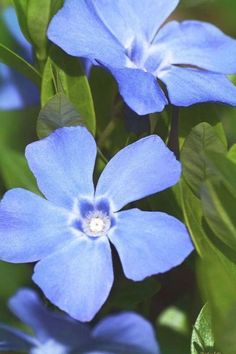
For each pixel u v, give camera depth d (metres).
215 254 0.21
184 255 0.20
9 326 0.21
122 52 0.23
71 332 0.20
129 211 0.21
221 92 0.23
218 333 0.20
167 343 0.22
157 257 0.21
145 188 0.21
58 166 0.22
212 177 0.21
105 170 0.22
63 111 0.22
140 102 0.22
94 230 0.21
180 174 0.21
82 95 0.23
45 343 0.20
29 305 0.19
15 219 0.21
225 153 0.22
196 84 0.23
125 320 0.19
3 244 0.21
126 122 0.23
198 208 0.22
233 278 0.21
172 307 0.23
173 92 0.23
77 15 0.23
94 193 0.22
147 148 0.21
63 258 0.21
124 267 0.21
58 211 0.22
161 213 0.21
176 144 0.23
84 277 0.21
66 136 0.22
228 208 0.21
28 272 0.23
